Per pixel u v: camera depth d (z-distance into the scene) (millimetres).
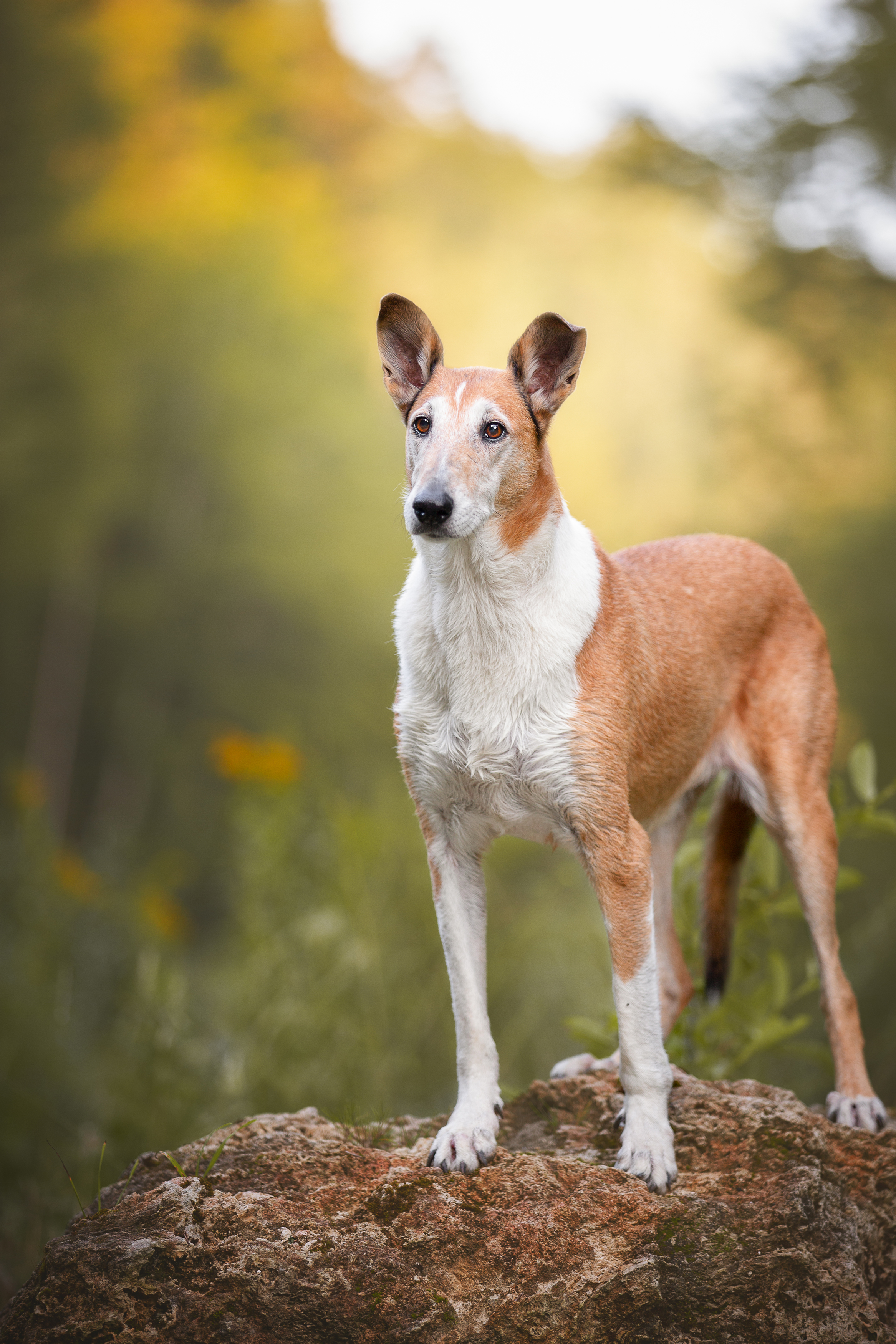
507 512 4254
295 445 26250
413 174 32125
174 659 25125
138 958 9000
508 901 10227
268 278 26172
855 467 14375
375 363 28516
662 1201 3830
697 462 16797
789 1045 5629
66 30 26531
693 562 5199
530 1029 8250
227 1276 3457
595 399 21750
